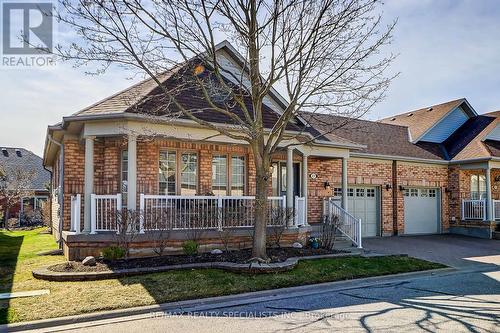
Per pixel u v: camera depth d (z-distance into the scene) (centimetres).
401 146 2089
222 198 1184
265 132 1233
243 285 848
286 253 1151
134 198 1066
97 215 1095
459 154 2095
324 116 1966
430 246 1583
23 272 960
